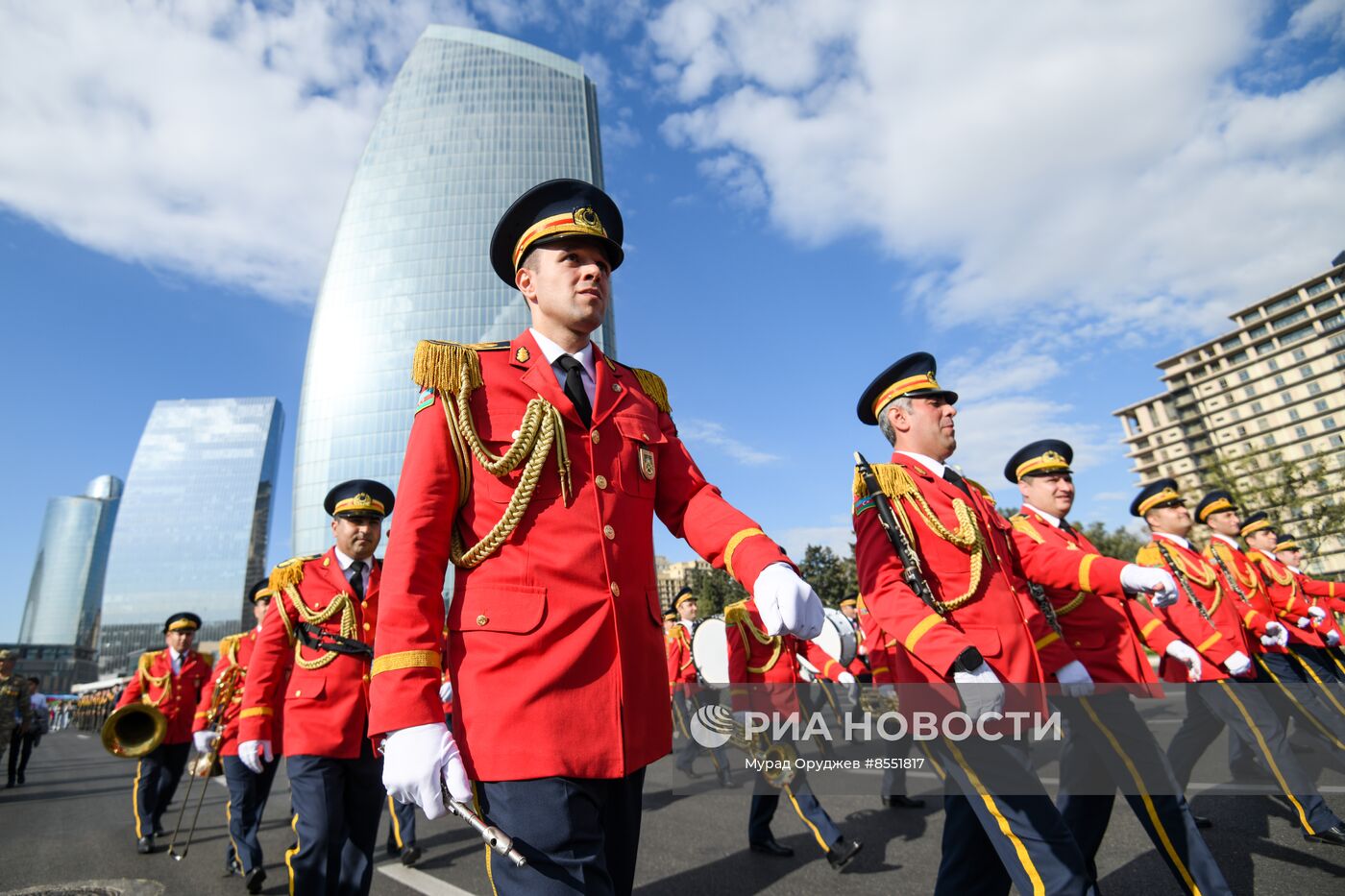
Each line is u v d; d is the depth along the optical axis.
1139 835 4.98
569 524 1.78
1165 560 5.44
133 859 6.33
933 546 2.87
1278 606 7.45
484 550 1.74
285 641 4.44
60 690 159.50
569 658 1.64
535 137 97.88
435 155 95.94
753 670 5.25
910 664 2.74
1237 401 117.25
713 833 6.04
